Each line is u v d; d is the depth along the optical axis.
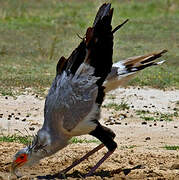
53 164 10.97
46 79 19.44
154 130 14.16
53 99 9.48
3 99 16.92
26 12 34.50
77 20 31.52
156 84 19.41
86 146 12.28
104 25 9.45
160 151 11.74
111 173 10.20
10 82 18.84
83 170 10.57
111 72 9.83
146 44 26.61
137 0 38.88
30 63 22.66
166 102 17.39
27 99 17.05
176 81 20.09
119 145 12.52
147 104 17.06
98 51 9.52
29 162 9.52
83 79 9.46
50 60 23.38
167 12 35.88
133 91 18.52
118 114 15.73
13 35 28.08
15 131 13.77
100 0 10.48
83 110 9.46
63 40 27.03
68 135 9.62
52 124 9.47
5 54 24.08
